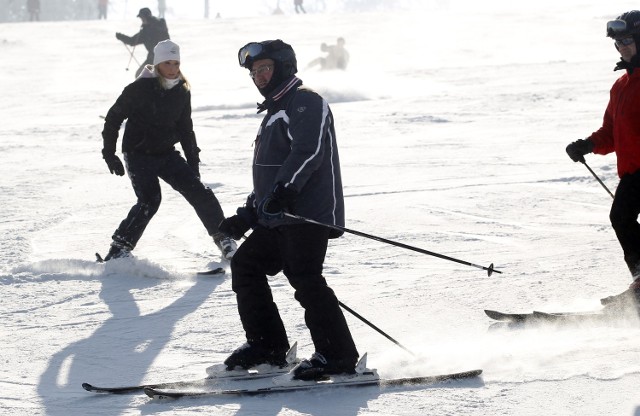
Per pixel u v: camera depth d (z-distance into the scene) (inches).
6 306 527.2
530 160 988.6
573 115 1336.1
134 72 2593.5
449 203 783.1
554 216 719.7
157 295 545.0
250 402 353.7
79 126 1493.6
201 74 2453.2
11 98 2041.1
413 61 2645.2
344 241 663.1
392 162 1021.8
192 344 446.0
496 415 327.9
